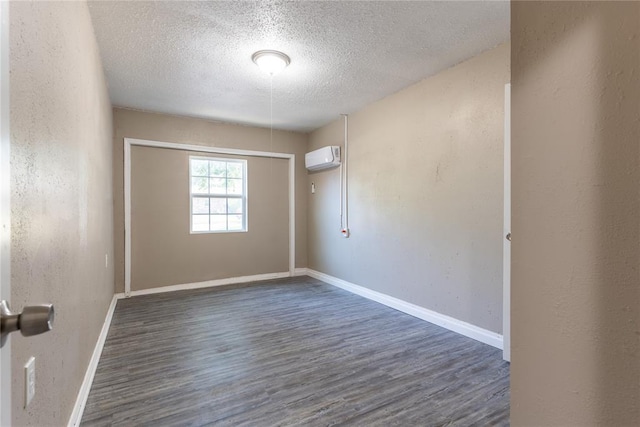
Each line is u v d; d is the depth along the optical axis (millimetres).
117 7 2062
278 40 2477
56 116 1277
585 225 602
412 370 2197
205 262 4602
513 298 725
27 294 932
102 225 2725
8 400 599
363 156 4051
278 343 2639
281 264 5215
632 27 545
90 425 1615
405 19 2211
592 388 599
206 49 2611
